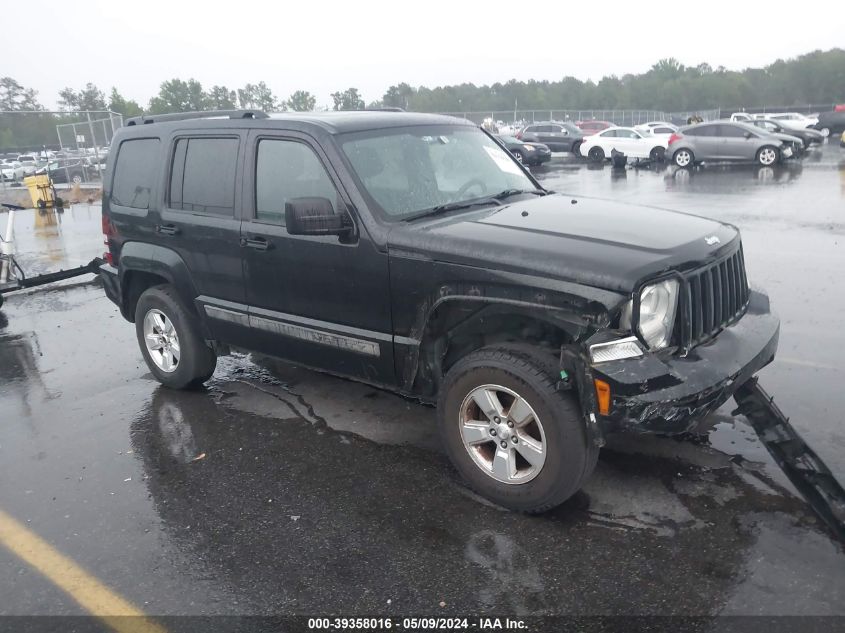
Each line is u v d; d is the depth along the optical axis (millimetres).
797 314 6730
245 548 3543
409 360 3998
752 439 4320
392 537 3559
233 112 4926
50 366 6516
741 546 3311
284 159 4426
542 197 4734
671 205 14555
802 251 9516
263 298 4652
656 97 120812
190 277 5098
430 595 3117
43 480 4371
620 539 3424
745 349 3668
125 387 5859
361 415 5031
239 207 4652
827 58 116875
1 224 16391
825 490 3475
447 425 3867
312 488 4082
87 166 25781
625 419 3234
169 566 3439
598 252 3414
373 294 4043
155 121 5387
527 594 3084
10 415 5418
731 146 23344
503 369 3518
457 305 3785
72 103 104250
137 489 4195
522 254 3471
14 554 3621
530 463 3607
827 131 38656
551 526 3566
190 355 5371
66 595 3281
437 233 3789
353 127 4379
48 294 9422
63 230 15227
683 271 3432
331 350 4379
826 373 5234
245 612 3086
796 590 2998
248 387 5660
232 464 4422
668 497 3752
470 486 3988
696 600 2980
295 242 4316
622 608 2967
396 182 4258
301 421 4984
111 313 8297
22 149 31891
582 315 3311
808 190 16172
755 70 126562
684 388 3254
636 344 3264
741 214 13000
